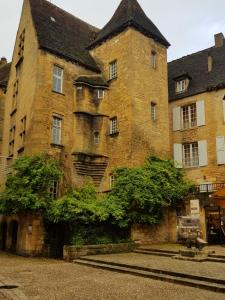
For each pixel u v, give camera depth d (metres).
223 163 22.44
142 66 21.92
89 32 26.86
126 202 17.91
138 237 18.17
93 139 21.31
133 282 9.70
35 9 22.86
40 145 19.12
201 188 23.08
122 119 20.89
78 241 16.14
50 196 17.98
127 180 18.34
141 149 20.53
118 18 23.69
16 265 13.52
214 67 25.69
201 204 19.12
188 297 7.94
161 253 14.99
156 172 19.41
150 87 22.17
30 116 20.03
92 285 9.27
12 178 17.67
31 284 9.43
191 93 25.00
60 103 20.62
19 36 24.56
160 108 22.61
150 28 23.39
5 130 25.47
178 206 20.19
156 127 21.97
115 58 22.42
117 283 9.54
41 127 19.39
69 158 20.28
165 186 19.09
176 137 25.30
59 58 21.23
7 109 25.72
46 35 21.45
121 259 13.48
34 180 17.17
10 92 25.55
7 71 30.70
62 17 25.09
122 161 20.19
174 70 29.11
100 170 20.91
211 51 27.75
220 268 10.95
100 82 22.19
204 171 23.33
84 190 18.62
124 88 21.25
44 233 17.83
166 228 19.95
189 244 14.52
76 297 7.96
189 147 24.70
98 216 16.53
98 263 13.05
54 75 20.86
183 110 25.66
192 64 28.14
